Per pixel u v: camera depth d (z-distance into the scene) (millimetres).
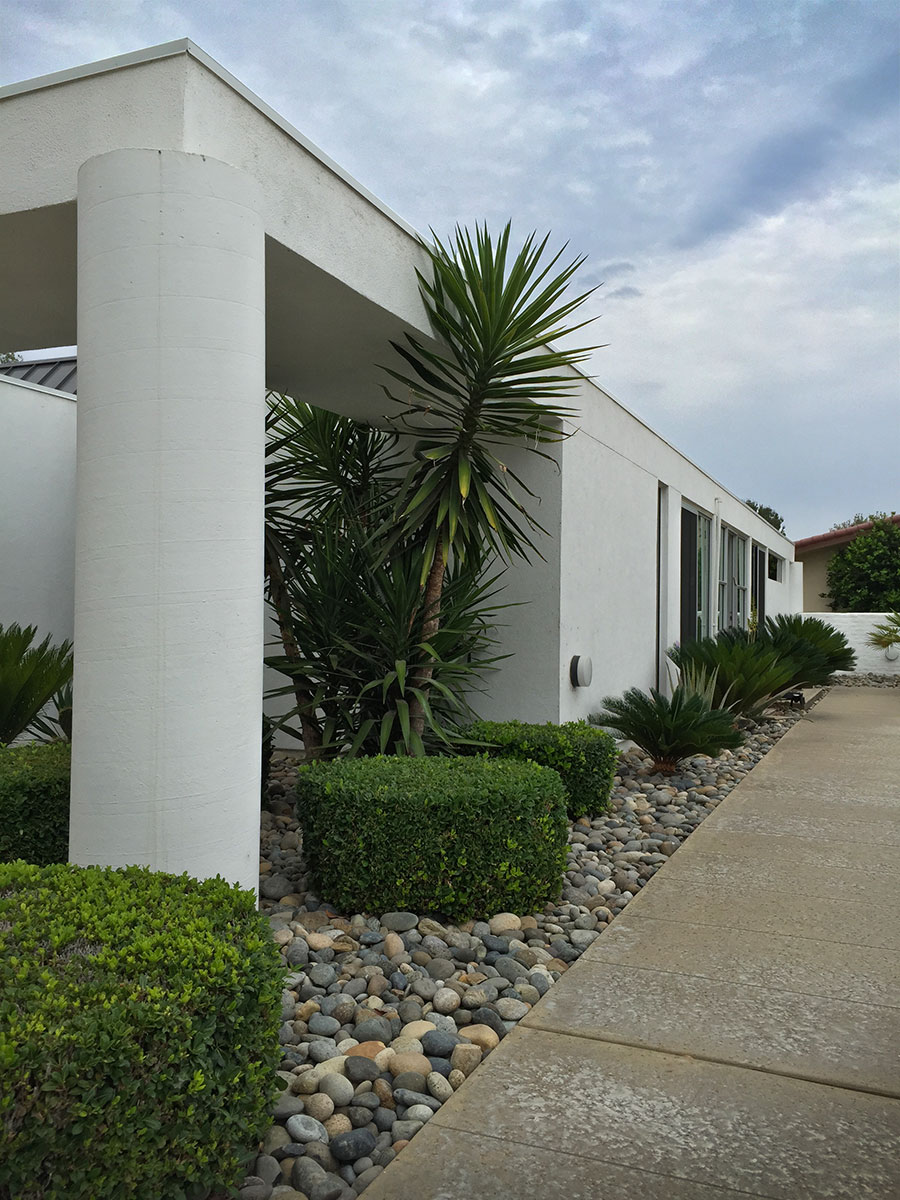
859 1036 2732
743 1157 2125
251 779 3455
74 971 1976
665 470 9961
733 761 7980
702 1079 2492
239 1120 2018
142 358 3262
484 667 6926
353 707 5848
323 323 5020
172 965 2021
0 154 3879
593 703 7531
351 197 4453
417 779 4074
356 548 5965
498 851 3896
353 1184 2152
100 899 2363
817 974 3203
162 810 3221
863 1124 2266
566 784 5637
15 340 5863
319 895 4098
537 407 5480
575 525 7109
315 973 3230
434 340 5305
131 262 3279
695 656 9172
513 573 6930
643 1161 2113
